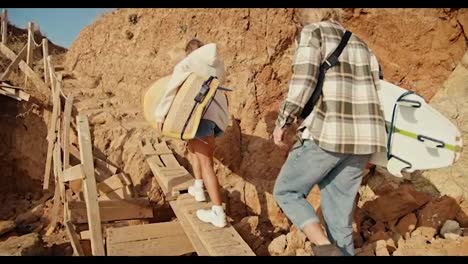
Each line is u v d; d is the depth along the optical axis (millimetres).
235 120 5891
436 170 4289
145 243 3715
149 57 7621
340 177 2734
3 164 7875
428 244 3299
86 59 9500
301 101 2482
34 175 7664
